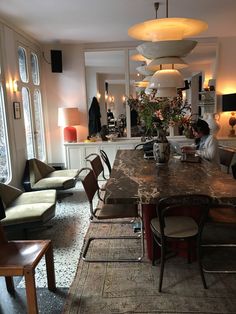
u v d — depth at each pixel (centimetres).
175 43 219
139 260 262
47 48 557
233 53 538
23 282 242
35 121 518
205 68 579
